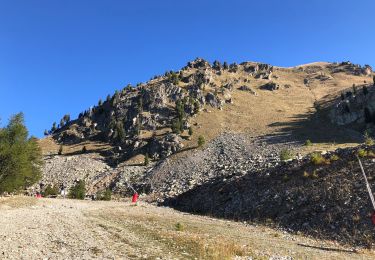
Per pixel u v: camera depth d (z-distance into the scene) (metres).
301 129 117.06
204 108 157.12
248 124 136.38
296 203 41.47
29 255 18.45
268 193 46.94
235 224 41.34
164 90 169.88
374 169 39.44
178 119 141.38
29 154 66.06
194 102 154.50
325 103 164.75
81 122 186.12
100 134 163.38
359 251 28.05
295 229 36.97
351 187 38.66
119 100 180.12
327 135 104.56
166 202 69.25
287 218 39.75
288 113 152.12
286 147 93.25
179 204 64.31
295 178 46.47
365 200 35.56
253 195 49.09
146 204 68.94
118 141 145.75
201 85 179.38
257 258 22.42
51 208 47.16
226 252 22.80
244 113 154.25
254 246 26.97
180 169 94.94
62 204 53.44
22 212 39.72
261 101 178.12
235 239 29.77
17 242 21.72
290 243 30.31
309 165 47.38
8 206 45.97
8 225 29.12
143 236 27.72
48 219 34.66
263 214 43.28
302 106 168.50
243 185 53.78
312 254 25.62
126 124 157.38
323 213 37.06
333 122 120.12
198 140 113.69
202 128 134.50
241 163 83.25
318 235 34.19
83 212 44.09
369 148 44.50
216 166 89.19
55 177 115.38
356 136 100.25
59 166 126.25
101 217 39.97
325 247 29.61
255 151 95.50
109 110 178.62
